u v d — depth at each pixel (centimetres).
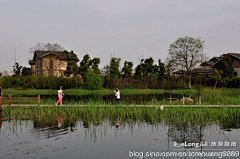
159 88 5406
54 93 4469
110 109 1945
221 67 5372
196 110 1816
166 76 5553
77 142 1130
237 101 2148
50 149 1029
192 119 1667
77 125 1481
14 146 1067
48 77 5144
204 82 5384
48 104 2130
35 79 5088
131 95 4009
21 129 1379
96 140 1162
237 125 1480
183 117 1731
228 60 5431
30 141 1143
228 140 1169
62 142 1129
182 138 1201
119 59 5506
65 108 1975
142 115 1806
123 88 5309
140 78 5703
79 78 5216
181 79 5388
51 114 1839
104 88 5284
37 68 5981
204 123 1539
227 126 1454
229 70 5306
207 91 4197
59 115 1808
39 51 6100
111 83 5300
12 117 1744
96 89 5056
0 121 1606
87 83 5066
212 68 5778
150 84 5447
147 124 1512
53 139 1177
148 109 1911
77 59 5472
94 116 1759
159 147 1066
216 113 1777
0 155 955
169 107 1970
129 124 1512
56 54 5894
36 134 1269
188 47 5266
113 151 1012
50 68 5856
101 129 1380
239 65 5791
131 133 1294
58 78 5125
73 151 1006
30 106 2028
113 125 1483
